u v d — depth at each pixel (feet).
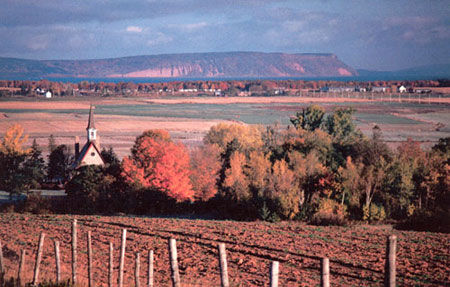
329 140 413.80
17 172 395.14
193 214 311.88
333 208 291.99
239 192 306.35
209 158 363.56
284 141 436.76
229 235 159.84
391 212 302.86
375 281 105.70
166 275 102.78
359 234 171.12
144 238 151.02
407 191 301.63
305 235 165.17
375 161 358.02
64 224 177.68
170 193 316.40
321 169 320.91
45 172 481.87
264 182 305.73
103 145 641.81
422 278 108.88
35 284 79.97
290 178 300.61
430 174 311.27
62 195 367.45
